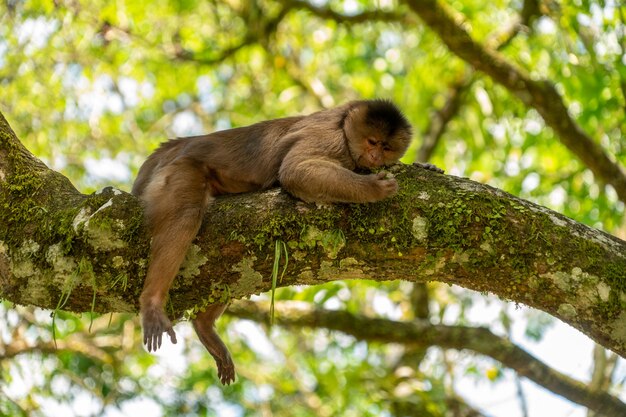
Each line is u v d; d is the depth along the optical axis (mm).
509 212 7238
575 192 14508
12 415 13836
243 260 7551
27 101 16078
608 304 6969
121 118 17938
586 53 13805
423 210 7344
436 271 7344
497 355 12836
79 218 7660
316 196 7559
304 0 17031
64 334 15633
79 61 16641
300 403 16922
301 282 7676
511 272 7160
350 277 7621
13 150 8117
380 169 7867
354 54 18984
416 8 13914
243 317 13539
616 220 13906
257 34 17469
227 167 9102
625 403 12078
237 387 17312
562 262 7070
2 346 14484
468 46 13906
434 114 17375
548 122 13828
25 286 7715
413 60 17656
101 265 7582
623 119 14062
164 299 7500
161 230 7645
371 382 14484
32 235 7738
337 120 9273
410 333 13344
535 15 15430
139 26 18031
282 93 18312
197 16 18891
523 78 13883
